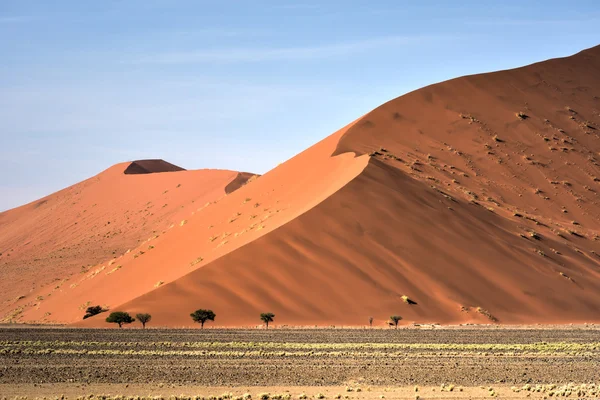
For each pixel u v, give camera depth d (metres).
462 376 59.69
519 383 56.34
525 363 68.88
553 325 120.44
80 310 137.50
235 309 110.69
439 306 119.12
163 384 54.06
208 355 72.62
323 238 126.12
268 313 108.44
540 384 55.91
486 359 71.94
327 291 116.56
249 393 50.62
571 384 54.00
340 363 67.25
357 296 116.56
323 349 80.00
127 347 80.81
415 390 51.69
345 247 125.25
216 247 138.00
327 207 132.62
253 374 59.66
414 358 72.19
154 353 73.44
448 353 76.94
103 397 47.91
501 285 128.62
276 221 136.62
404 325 111.81
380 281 120.31
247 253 121.56
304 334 97.44
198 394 50.06
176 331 101.25
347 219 131.00
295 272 118.69
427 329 107.69
